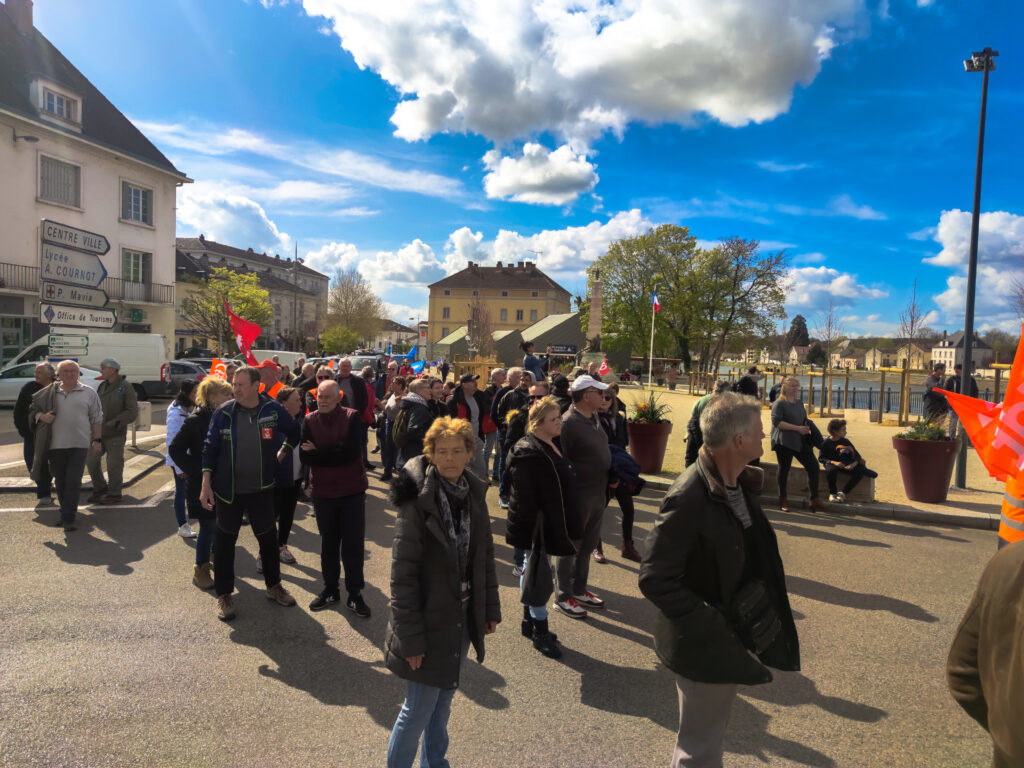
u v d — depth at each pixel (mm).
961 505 8203
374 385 14828
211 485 4500
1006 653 1318
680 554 2186
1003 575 1382
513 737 3139
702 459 2266
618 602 5012
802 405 8047
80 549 5852
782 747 3111
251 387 4594
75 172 26906
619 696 3561
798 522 7492
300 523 7129
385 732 3160
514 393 8711
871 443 13875
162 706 3332
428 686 2516
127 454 10664
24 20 27469
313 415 4668
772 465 8648
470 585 2670
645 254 51656
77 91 26516
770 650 2281
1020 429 3246
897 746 3135
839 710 3467
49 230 9852
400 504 2592
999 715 1312
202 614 4539
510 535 4125
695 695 2242
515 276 91625
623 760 2965
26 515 6941
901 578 5621
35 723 3143
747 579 2291
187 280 47781
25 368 18266
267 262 93125
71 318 10422
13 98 24469
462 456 2623
